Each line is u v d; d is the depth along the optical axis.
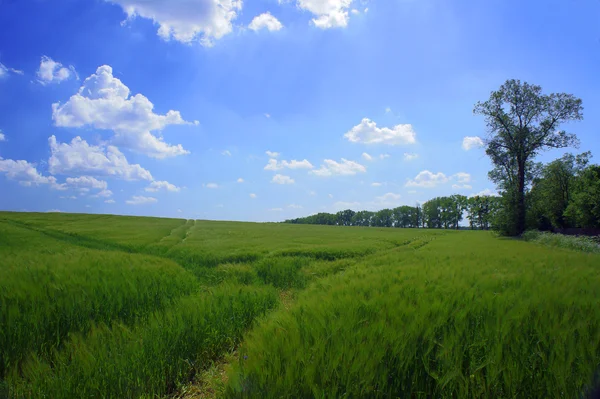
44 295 6.93
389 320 4.98
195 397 4.56
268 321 6.01
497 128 47.38
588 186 46.41
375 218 145.38
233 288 8.99
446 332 4.38
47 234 30.34
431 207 129.38
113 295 7.61
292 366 3.71
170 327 5.55
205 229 47.81
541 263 13.34
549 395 3.49
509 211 48.16
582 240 25.84
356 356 3.83
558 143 43.88
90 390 3.97
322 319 5.04
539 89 44.00
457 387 3.67
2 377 4.79
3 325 5.48
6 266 10.55
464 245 29.00
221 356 5.84
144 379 4.40
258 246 25.08
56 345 5.68
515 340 4.16
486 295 6.20
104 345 4.73
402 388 3.69
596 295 6.58
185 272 12.48
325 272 15.16
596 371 3.57
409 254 18.67
